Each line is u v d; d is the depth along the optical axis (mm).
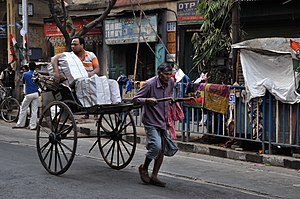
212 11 12109
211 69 12359
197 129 10625
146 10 16703
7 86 17656
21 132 13469
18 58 16844
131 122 8594
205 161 9562
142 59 17906
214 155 10086
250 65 9570
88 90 7805
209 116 10461
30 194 6754
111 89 8023
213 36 12086
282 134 9242
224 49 12031
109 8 14930
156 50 16875
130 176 8078
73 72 8016
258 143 10062
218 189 7402
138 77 17984
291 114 9086
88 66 8852
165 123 7473
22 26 17094
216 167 9008
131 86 12094
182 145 10656
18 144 11219
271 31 13570
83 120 14609
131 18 17312
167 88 7520
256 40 9336
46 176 7883
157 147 7273
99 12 18875
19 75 16672
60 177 7844
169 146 7617
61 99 8305
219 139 10781
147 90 7387
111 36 18078
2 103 15836
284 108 9172
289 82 9094
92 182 7555
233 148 10070
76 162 9180
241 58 9688
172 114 7625
